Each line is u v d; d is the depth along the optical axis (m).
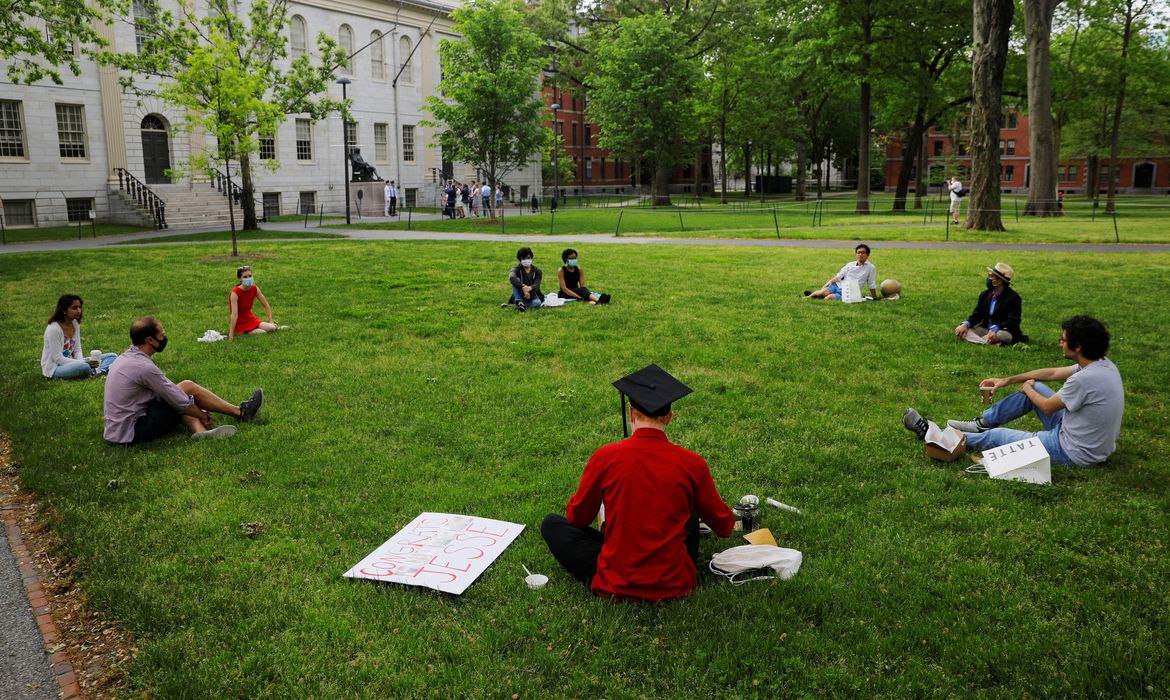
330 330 11.73
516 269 13.45
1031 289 14.76
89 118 36.38
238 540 5.00
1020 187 87.44
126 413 6.82
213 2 29.97
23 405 8.10
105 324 12.30
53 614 4.30
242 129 22.23
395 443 6.77
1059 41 48.22
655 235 29.52
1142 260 19.20
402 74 52.38
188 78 21.48
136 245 26.02
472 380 8.77
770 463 6.20
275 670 3.69
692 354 9.84
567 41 62.31
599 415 7.45
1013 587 4.39
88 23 31.52
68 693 3.63
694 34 60.62
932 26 41.75
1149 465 6.12
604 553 4.23
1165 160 78.38
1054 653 3.77
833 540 4.93
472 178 58.72
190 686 3.58
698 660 3.69
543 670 3.66
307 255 22.30
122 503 5.61
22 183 34.56
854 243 25.36
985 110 27.88
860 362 9.44
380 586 4.43
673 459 4.13
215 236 29.73
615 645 3.81
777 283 16.09
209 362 9.75
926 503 5.48
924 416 7.40
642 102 51.78
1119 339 10.62
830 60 43.16
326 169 48.59
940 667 3.66
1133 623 4.00
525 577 4.48
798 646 3.79
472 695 3.48
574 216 42.28
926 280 16.39
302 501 5.59
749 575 4.47
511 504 5.47
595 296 13.71
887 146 94.75
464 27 36.31
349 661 3.77
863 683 3.54
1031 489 5.65
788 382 8.56
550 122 74.44
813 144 75.56
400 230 32.94
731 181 109.19
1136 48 42.59
